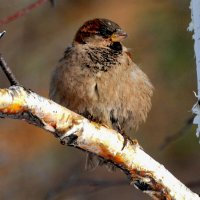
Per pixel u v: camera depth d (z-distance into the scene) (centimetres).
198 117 661
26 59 1397
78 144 650
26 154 1432
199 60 651
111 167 807
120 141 657
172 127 1301
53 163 1423
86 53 812
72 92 805
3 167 1417
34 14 1401
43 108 619
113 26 848
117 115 826
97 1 1366
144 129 1313
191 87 1252
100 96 803
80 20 1377
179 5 1245
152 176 662
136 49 1243
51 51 1393
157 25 1241
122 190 1395
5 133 1445
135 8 1285
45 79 1388
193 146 1285
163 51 1230
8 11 1383
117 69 808
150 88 845
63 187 953
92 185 938
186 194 661
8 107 602
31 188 1402
